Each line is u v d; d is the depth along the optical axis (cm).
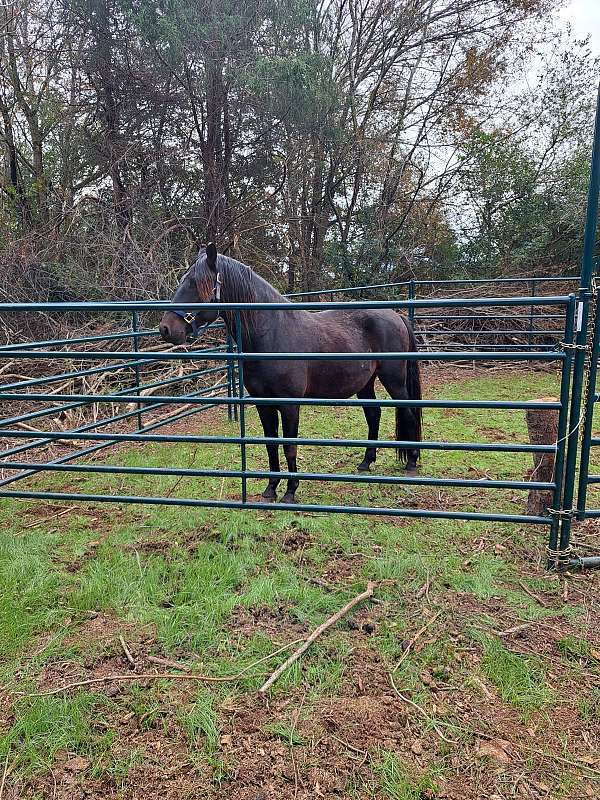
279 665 196
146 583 252
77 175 1077
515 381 838
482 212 1257
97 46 999
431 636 213
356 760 157
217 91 1041
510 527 308
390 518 324
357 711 175
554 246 1180
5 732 170
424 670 194
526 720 172
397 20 1159
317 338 366
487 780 150
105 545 294
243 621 224
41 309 275
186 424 601
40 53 985
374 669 195
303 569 265
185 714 174
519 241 1207
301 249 1205
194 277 327
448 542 292
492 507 343
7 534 311
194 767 156
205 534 305
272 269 1184
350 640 211
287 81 990
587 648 205
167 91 1042
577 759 158
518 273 1192
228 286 334
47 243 823
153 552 285
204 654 204
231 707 177
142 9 943
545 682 189
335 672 193
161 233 961
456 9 1158
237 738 165
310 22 1087
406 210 1282
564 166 1213
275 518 322
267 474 279
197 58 1001
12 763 159
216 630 218
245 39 1023
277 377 336
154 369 712
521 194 1200
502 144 1219
